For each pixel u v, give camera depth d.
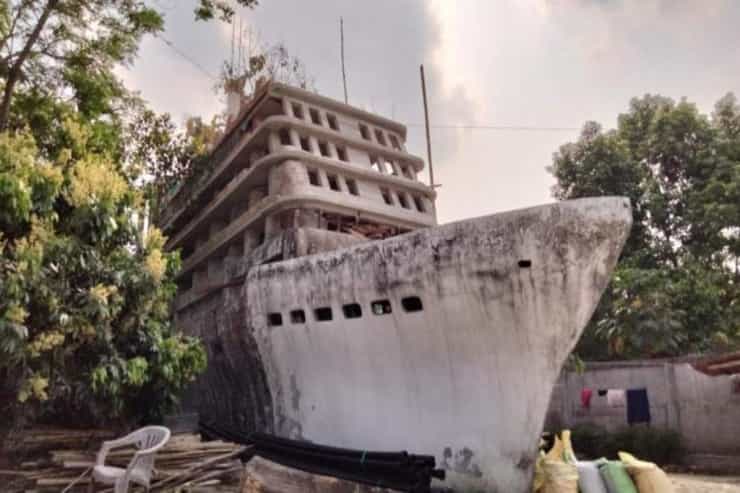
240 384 13.00
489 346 8.09
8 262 7.44
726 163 22.36
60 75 12.05
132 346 9.53
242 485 9.05
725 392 14.34
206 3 11.98
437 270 8.45
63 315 7.91
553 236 7.69
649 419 15.34
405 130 18.30
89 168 9.04
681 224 23.58
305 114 15.84
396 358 9.05
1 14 10.38
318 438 10.14
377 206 15.22
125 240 9.45
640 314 18.56
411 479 8.13
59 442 9.54
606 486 8.64
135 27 12.20
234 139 17.97
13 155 8.02
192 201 19.42
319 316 10.34
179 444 9.41
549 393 7.73
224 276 16.02
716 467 13.83
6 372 8.22
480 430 8.14
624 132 26.06
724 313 20.09
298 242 12.21
